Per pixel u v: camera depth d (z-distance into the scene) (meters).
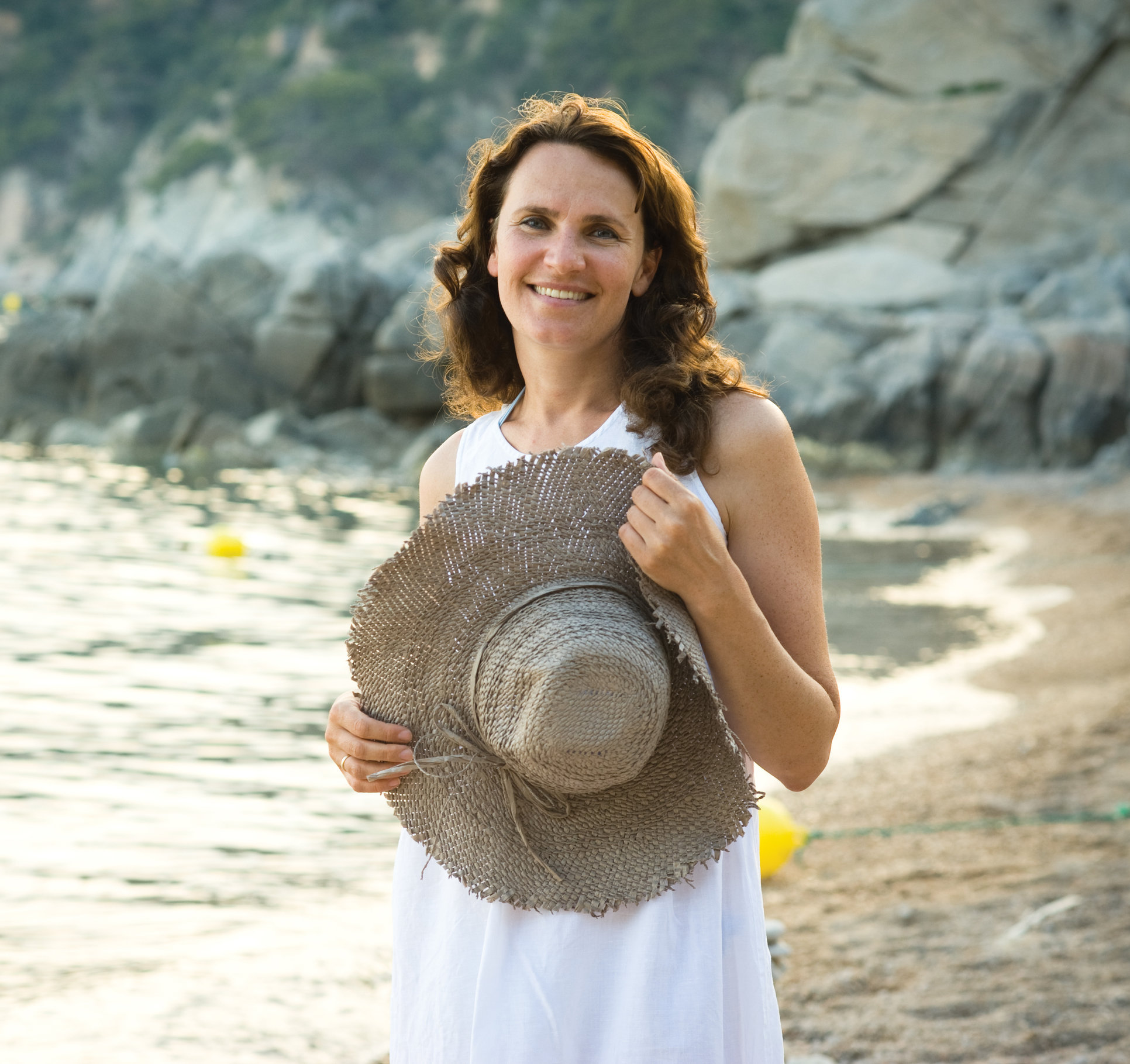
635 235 1.87
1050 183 27.08
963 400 22.02
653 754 1.67
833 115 28.78
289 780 6.73
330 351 26.47
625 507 1.70
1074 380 21.55
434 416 25.77
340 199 101.69
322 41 116.44
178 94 123.50
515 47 106.75
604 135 1.84
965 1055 3.28
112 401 27.06
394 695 1.76
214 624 10.87
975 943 4.08
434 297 2.24
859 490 20.89
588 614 1.60
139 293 27.03
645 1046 1.63
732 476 1.79
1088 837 5.16
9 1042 3.26
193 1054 3.16
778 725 1.71
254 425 25.59
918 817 5.72
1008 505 18.50
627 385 1.82
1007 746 6.85
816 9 29.20
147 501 19.31
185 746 7.35
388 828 5.95
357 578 13.30
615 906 1.66
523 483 1.72
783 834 5.06
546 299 1.85
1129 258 24.73
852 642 10.37
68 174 124.12
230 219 103.06
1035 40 27.14
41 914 4.74
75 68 130.12
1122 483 19.11
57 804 6.27
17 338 27.88
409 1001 1.82
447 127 104.69
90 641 10.13
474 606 1.70
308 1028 3.32
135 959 4.14
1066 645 9.81
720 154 29.97
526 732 1.57
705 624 1.65
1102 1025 3.37
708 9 96.62
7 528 16.19
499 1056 1.67
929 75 28.12
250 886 5.11
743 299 25.91
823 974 3.94
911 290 26.19
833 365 23.84
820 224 28.73
